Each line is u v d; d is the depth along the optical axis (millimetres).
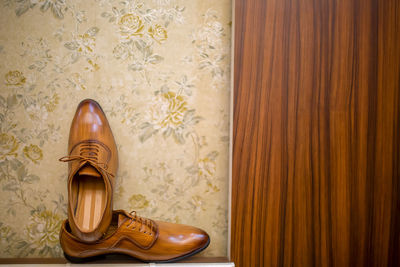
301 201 1008
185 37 1142
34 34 1096
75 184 1000
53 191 1089
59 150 1096
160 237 977
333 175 1013
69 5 1108
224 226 1135
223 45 1146
